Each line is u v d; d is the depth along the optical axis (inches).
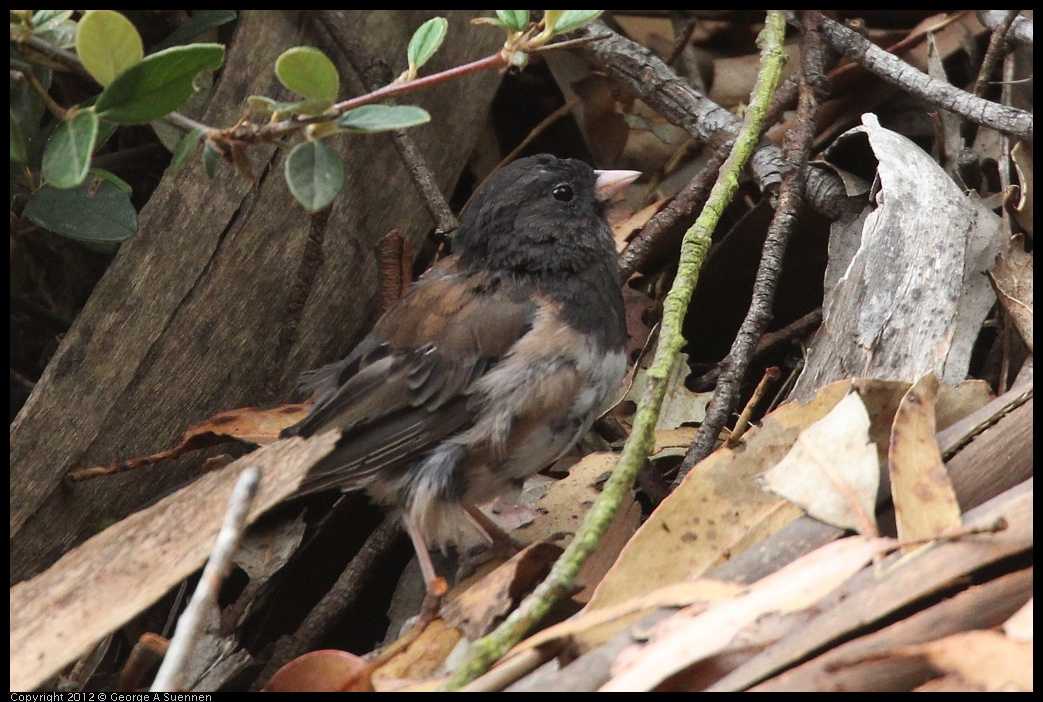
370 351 220.7
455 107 276.2
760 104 237.3
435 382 211.5
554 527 214.7
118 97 173.0
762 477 179.8
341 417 212.1
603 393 217.9
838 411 182.1
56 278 271.6
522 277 221.8
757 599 154.3
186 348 233.8
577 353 211.9
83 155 167.0
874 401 190.5
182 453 226.5
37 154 211.2
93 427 223.6
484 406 209.3
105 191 210.1
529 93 308.0
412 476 211.3
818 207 243.3
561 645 158.1
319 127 176.2
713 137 257.0
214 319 237.0
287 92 249.6
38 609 167.9
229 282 238.5
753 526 178.5
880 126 246.1
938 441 180.1
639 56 267.6
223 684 194.4
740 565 171.2
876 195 226.1
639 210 280.2
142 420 229.3
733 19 311.7
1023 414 179.9
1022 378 201.0
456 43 274.7
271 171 243.3
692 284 207.8
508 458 213.2
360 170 256.7
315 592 233.8
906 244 215.6
